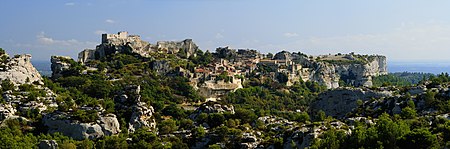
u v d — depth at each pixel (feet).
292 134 645.92
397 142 527.81
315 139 582.76
